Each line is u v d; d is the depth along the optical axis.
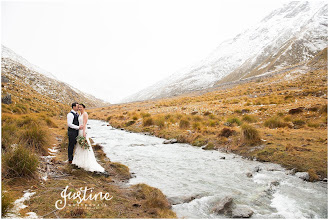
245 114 19.20
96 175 6.82
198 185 6.58
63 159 8.25
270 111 19.03
